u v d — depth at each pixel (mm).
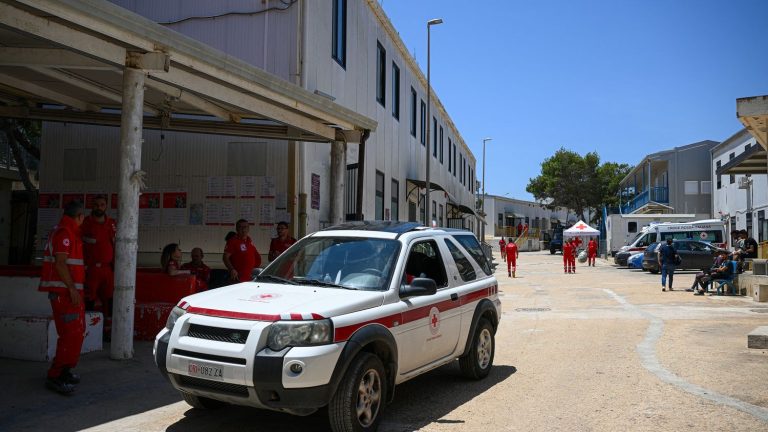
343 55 17344
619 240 44281
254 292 5809
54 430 5527
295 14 14188
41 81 10469
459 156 44312
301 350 4918
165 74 8430
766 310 14461
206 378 5055
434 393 7129
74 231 6766
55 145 14906
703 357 8977
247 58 14289
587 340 10742
